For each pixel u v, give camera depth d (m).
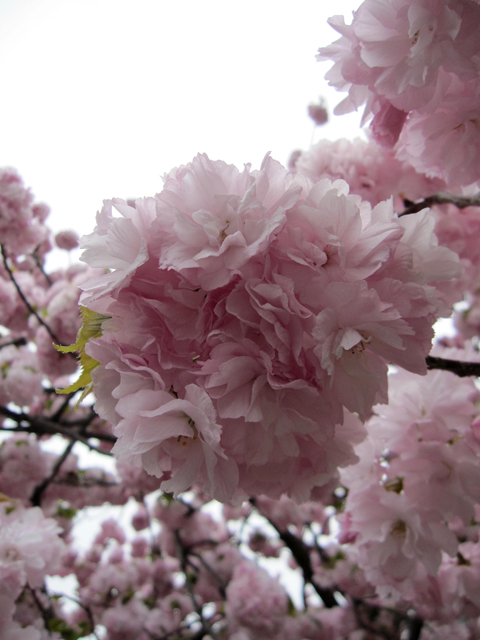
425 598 0.34
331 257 0.20
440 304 0.20
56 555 0.43
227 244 0.18
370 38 0.23
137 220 0.20
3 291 0.72
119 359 0.20
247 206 0.19
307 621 0.80
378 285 0.19
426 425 0.29
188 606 0.91
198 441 0.20
